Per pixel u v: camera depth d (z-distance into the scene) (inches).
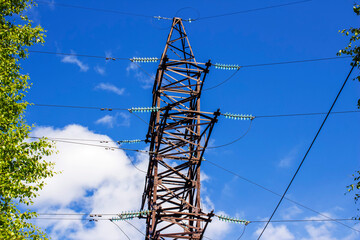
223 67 1075.9
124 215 917.2
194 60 1139.3
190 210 1014.4
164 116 1022.4
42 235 625.3
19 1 805.9
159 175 1047.6
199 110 1064.2
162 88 1093.1
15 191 622.2
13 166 651.5
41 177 668.7
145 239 1000.9
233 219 898.1
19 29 778.8
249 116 999.6
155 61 1115.9
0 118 656.4
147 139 1144.2
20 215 619.5
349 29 697.0
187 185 1055.6
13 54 762.2
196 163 1045.2
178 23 1208.8
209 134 1010.1
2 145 639.8
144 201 1109.7
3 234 580.1
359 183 665.6
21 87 718.5
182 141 1090.7
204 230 927.0
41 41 799.1
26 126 689.0
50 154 688.4
